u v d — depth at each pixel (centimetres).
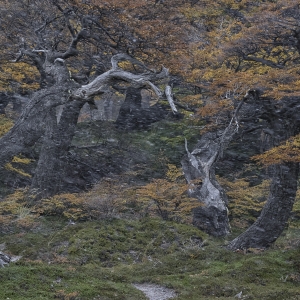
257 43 1026
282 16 980
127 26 1323
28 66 1761
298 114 998
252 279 852
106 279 825
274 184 1064
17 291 648
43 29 1578
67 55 1345
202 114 1106
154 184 1291
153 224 1184
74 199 1243
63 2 1481
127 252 1045
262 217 1073
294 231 1297
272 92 891
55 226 1215
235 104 1127
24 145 1123
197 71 1327
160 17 1459
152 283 841
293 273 873
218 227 1272
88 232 1099
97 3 1288
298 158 884
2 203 1175
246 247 1065
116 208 1278
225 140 1238
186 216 1308
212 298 754
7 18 1605
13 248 1030
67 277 757
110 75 1073
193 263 967
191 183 1278
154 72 1094
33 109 1137
